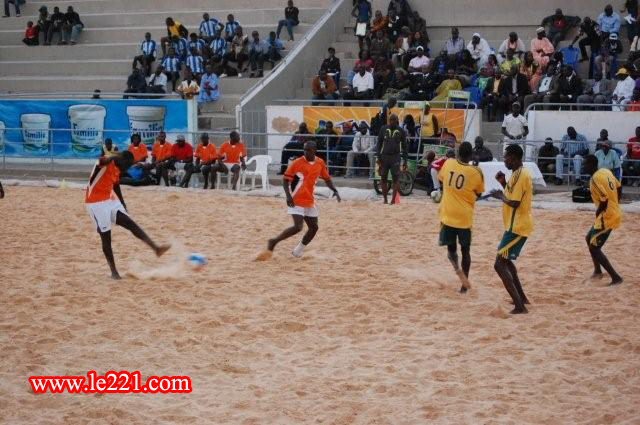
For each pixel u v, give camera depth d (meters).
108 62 34.69
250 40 34.00
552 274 13.77
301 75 32.25
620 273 13.75
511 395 8.41
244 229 17.88
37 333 10.51
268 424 7.79
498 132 27.45
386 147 21.34
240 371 9.20
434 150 24.61
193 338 10.27
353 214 19.84
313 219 14.74
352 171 26.25
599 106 26.83
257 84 30.28
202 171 24.75
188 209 20.70
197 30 35.09
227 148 24.59
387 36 31.64
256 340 10.28
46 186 25.53
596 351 9.79
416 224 18.45
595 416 7.84
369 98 29.55
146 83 32.25
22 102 29.44
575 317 11.25
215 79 31.53
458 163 12.25
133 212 20.23
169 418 7.93
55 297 12.20
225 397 8.46
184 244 16.31
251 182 26.14
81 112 29.03
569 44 30.53
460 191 12.24
